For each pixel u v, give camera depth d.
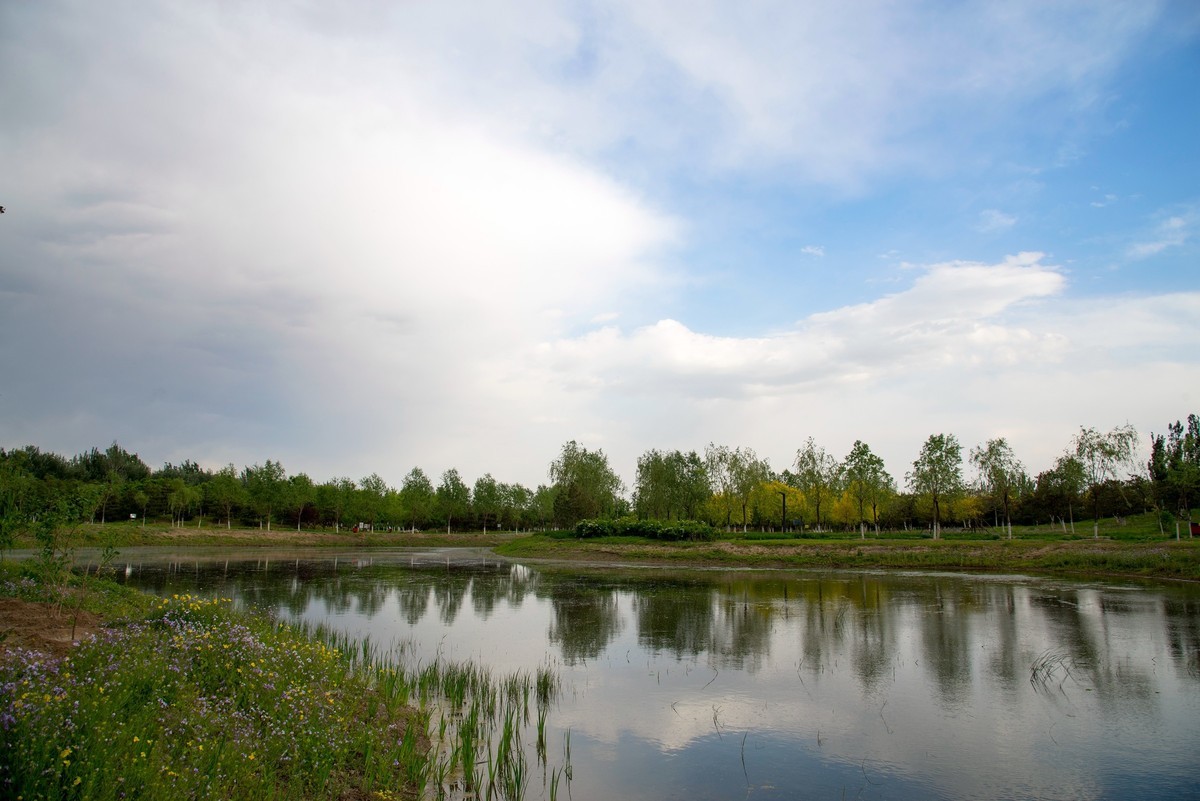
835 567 53.62
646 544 67.25
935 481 66.44
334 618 29.06
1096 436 59.72
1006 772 12.31
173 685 11.25
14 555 38.25
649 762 12.62
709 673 19.48
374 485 116.88
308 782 9.67
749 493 84.19
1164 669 19.72
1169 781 11.92
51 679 9.95
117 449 126.06
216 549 76.62
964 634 25.00
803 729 14.61
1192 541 47.78
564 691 17.50
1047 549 51.03
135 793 7.30
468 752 11.48
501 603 34.31
